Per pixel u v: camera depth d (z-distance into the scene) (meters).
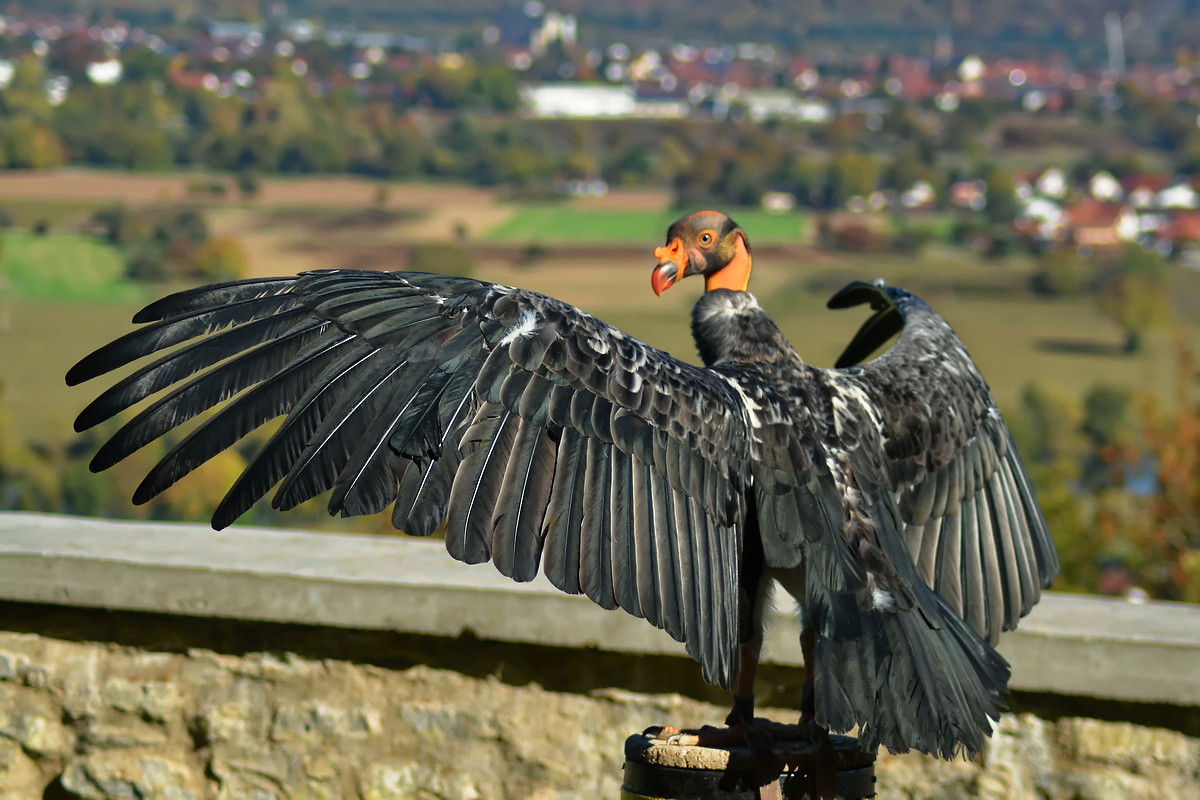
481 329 4.12
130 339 3.87
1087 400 133.75
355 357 4.04
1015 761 7.06
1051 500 19.11
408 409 4.01
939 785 7.16
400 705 7.41
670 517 4.21
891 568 4.49
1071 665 6.81
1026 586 5.12
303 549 7.77
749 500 4.57
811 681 4.95
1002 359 189.00
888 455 4.90
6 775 7.64
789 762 4.82
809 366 4.93
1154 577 18.23
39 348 175.50
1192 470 18.25
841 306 6.23
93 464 3.73
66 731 7.63
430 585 7.18
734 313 4.89
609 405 4.18
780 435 4.56
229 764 7.51
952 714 4.18
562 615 7.11
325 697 7.46
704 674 4.19
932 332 5.38
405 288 4.17
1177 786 6.89
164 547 7.69
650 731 5.25
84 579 7.45
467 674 7.36
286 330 4.02
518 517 4.02
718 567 4.30
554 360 4.15
